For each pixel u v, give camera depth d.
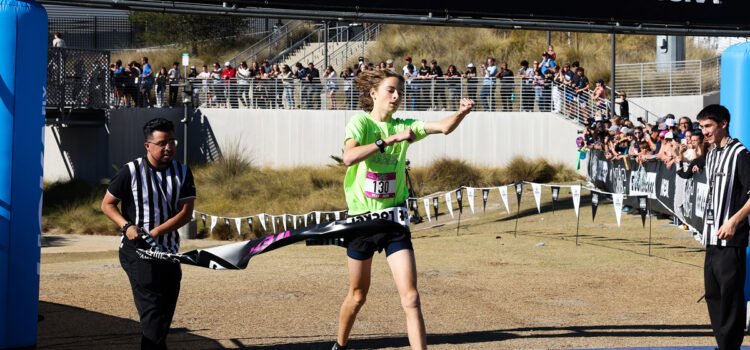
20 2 5.38
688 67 26.78
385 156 4.61
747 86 6.08
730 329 4.99
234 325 6.45
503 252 11.14
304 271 9.45
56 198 24.72
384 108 4.68
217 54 41.34
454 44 34.56
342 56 34.47
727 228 4.82
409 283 4.42
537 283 8.51
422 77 24.48
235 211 20.58
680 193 11.72
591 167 19.48
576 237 11.84
